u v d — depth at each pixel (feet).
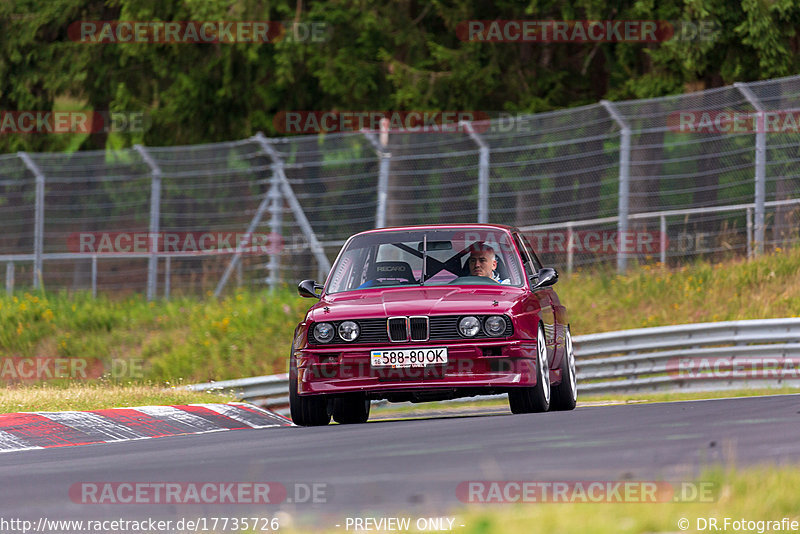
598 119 231.91
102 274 275.80
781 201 226.58
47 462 89.51
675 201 264.93
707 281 220.43
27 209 274.36
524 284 120.26
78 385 171.53
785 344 178.91
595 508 50.08
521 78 322.14
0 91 358.23
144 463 82.53
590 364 184.44
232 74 334.85
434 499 57.88
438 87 314.14
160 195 260.62
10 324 237.45
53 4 350.64
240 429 123.34
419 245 125.39
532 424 98.12
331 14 314.96
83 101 363.15
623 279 228.22
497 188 258.78
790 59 291.99
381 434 96.53
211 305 237.66
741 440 79.41
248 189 282.36
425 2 324.19
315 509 57.47
